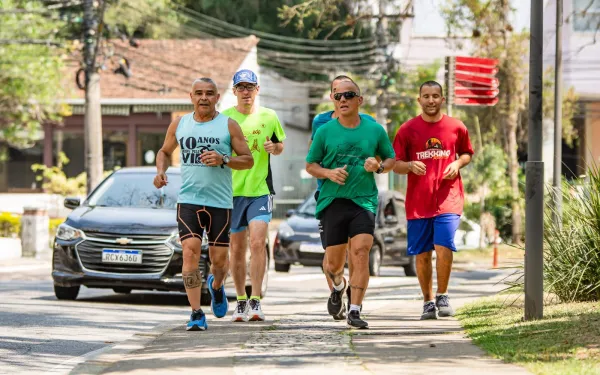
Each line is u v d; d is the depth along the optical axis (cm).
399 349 1650
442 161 2191
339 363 1513
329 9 3884
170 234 2794
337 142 1977
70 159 8806
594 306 2047
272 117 2295
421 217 2178
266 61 10344
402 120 7406
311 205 4416
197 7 10556
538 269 1928
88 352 1895
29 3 7331
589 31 7762
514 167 6650
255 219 2253
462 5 3559
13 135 7994
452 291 2992
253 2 10494
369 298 2811
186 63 9050
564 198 2300
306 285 3756
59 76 7681
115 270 2784
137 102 8588
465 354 1583
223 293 2145
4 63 7262
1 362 1750
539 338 1677
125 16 9606
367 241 1969
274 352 1642
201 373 1466
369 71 8119
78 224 2844
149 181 3070
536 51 1930
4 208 8681
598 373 1336
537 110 1928
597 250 2170
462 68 4556
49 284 3450
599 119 8188
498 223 6494
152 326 2303
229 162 1967
